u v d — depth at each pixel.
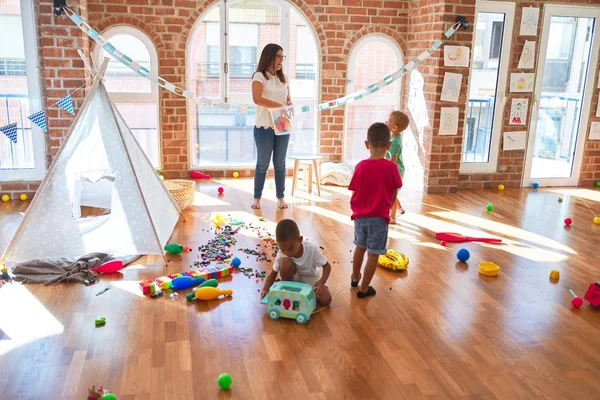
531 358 2.61
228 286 3.30
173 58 5.68
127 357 2.52
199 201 5.12
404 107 6.30
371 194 3.05
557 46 5.87
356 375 2.43
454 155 5.70
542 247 4.18
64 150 3.47
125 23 5.48
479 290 3.36
